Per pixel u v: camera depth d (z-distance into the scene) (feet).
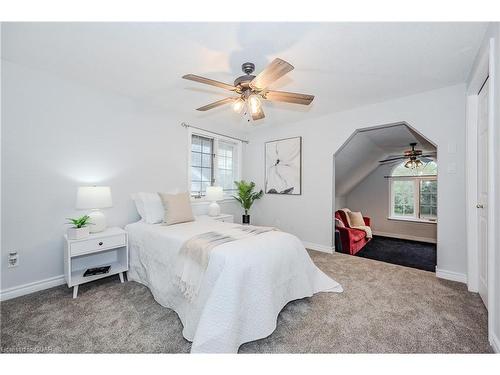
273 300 5.39
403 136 13.48
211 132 13.24
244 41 5.84
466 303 6.59
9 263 6.86
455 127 8.39
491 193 4.90
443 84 8.34
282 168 13.83
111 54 6.48
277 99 6.77
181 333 5.24
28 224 7.21
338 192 19.24
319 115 12.06
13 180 6.95
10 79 6.86
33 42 5.90
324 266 9.70
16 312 6.07
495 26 4.80
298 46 6.03
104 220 8.08
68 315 5.94
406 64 6.93
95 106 8.70
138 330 5.33
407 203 18.19
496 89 4.76
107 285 7.80
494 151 4.87
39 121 7.41
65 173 7.97
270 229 7.57
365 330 5.34
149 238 7.49
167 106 10.73
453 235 8.38
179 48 6.15
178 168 11.53
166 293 6.34
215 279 4.92
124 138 9.55
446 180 8.55
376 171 19.19
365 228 16.25
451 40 5.73
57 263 7.77
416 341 4.95
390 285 7.82
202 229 7.63
